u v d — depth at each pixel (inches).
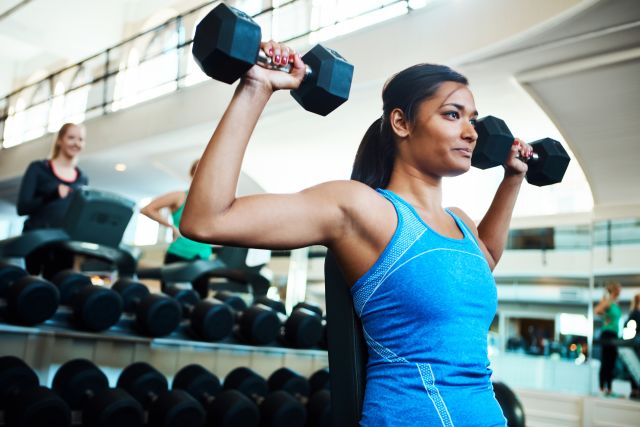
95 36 327.0
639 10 115.6
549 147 42.3
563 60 136.3
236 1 252.8
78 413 85.3
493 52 140.1
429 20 153.8
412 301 27.1
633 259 183.0
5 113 330.6
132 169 285.9
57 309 89.0
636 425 168.2
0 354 85.8
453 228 31.7
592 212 192.7
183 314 110.9
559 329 202.5
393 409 26.3
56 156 118.7
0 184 327.0
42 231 107.2
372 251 28.1
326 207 27.4
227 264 135.3
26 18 319.6
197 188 25.2
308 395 109.1
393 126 32.7
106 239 114.1
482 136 37.1
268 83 26.8
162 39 298.7
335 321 30.1
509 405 96.1
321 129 206.8
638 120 141.4
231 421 89.0
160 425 84.6
